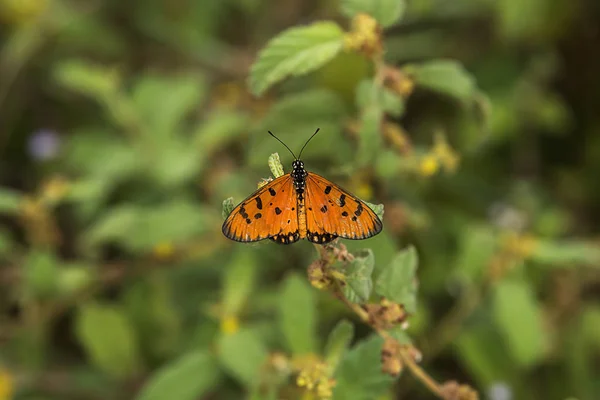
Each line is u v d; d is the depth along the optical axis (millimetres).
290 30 803
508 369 891
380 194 862
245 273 875
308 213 735
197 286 948
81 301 936
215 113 1022
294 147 854
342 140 854
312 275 741
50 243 929
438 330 896
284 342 851
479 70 1033
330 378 766
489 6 1017
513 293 866
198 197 959
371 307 762
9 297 982
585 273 946
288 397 809
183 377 838
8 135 1184
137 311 943
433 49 1025
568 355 931
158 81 1035
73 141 1073
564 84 1082
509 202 1002
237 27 1188
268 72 797
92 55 1201
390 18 805
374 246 814
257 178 939
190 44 1161
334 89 896
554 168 1082
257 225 733
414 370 770
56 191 911
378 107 810
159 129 976
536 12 986
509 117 996
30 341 941
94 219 1003
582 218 1060
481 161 1025
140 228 903
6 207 905
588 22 1010
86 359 1017
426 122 1023
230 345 834
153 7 1180
